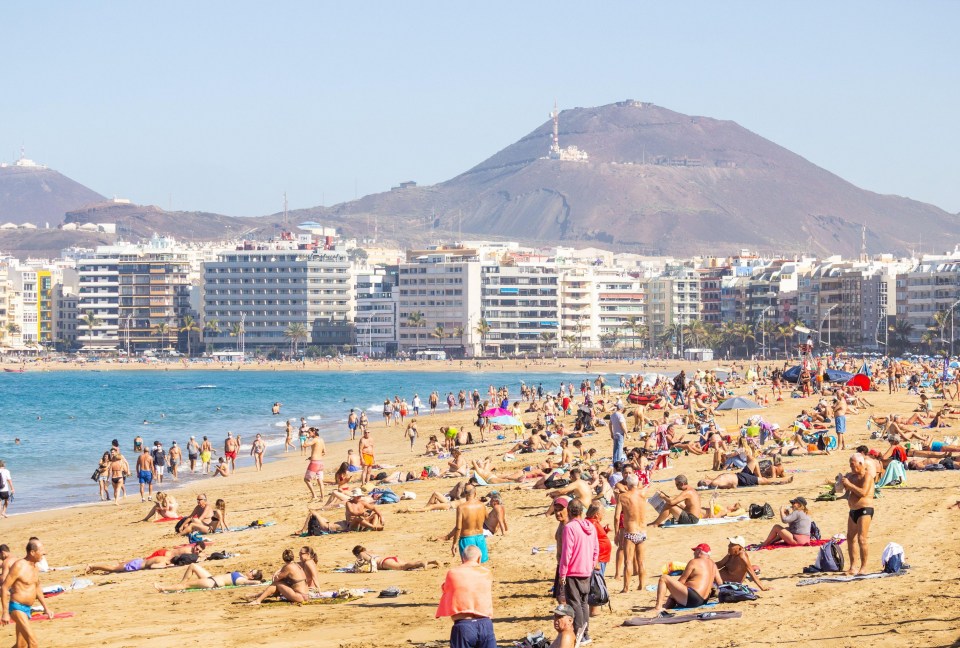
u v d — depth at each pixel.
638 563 27.69
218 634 25.66
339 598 29.59
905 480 43.66
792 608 24.25
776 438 64.12
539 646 22.17
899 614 22.81
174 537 46.84
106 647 24.72
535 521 41.03
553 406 100.00
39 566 38.34
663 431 63.50
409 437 93.19
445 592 19.09
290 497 59.38
